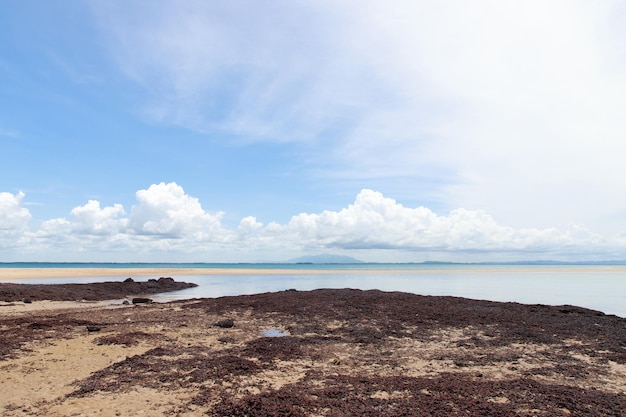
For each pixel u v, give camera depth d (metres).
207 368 13.60
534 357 15.68
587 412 10.04
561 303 38.34
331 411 10.02
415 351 16.73
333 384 12.12
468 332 20.17
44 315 25.14
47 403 10.51
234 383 12.18
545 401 10.73
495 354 16.17
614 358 15.42
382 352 16.58
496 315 24.11
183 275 93.12
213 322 22.67
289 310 25.91
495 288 56.97
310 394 11.18
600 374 13.51
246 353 15.85
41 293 37.62
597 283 68.81
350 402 10.61
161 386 11.87
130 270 107.19
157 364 14.01
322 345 17.67
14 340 16.92
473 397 11.01
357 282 71.06
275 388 11.79
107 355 15.15
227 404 10.40
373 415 9.77
